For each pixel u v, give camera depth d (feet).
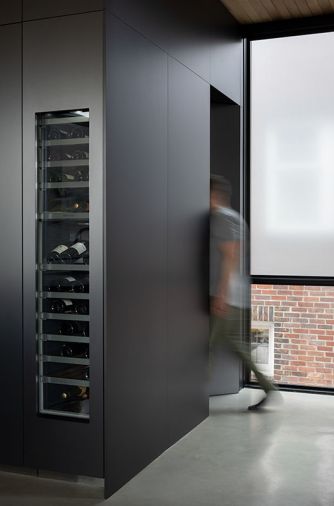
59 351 11.16
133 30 11.32
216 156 17.61
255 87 17.84
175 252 13.32
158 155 12.43
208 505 10.20
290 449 12.87
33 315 11.06
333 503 10.26
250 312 17.88
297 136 17.52
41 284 11.14
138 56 11.52
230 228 15.78
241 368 17.99
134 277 11.44
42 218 11.09
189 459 12.35
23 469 11.44
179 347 13.55
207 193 15.19
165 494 10.66
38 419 11.09
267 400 16.31
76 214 10.84
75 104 10.55
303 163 17.49
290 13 16.78
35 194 10.98
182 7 13.56
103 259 10.45
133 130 11.35
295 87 17.49
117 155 10.77
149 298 12.07
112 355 10.68
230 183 17.54
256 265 17.98
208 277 15.30
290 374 17.90
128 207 11.20
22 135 11.00
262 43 17.72
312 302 17.65
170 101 12.98
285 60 17.54
